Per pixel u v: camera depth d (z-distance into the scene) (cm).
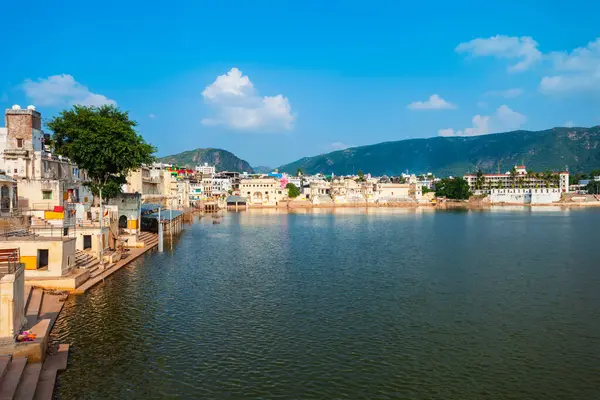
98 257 4881
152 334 2903
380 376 2362
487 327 3108
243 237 8712
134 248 6450
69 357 2522
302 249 6900
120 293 3869
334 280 4550
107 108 6844
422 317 3319
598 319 3288
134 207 6900
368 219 14300
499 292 4056
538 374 2405
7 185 4900
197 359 2536
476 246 7262
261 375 2355
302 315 3350
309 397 2139
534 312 3453
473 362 2544
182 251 6581
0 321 2262
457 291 4097
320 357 2586
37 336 2441
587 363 2538
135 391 2167
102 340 2778
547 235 8994
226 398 2120
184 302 3656
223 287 4206
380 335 2941
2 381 1988
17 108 5950
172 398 2112
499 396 2180
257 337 2884
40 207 5334
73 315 3219
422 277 4703
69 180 6375
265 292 4031
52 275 3741
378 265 5431
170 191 13712
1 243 3653
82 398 2091
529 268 5222
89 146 6025
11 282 2269
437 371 2428
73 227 4697
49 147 6825
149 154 7300
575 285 4341
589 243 7619
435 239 8344
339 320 3241
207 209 18312
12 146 5900
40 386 2138
